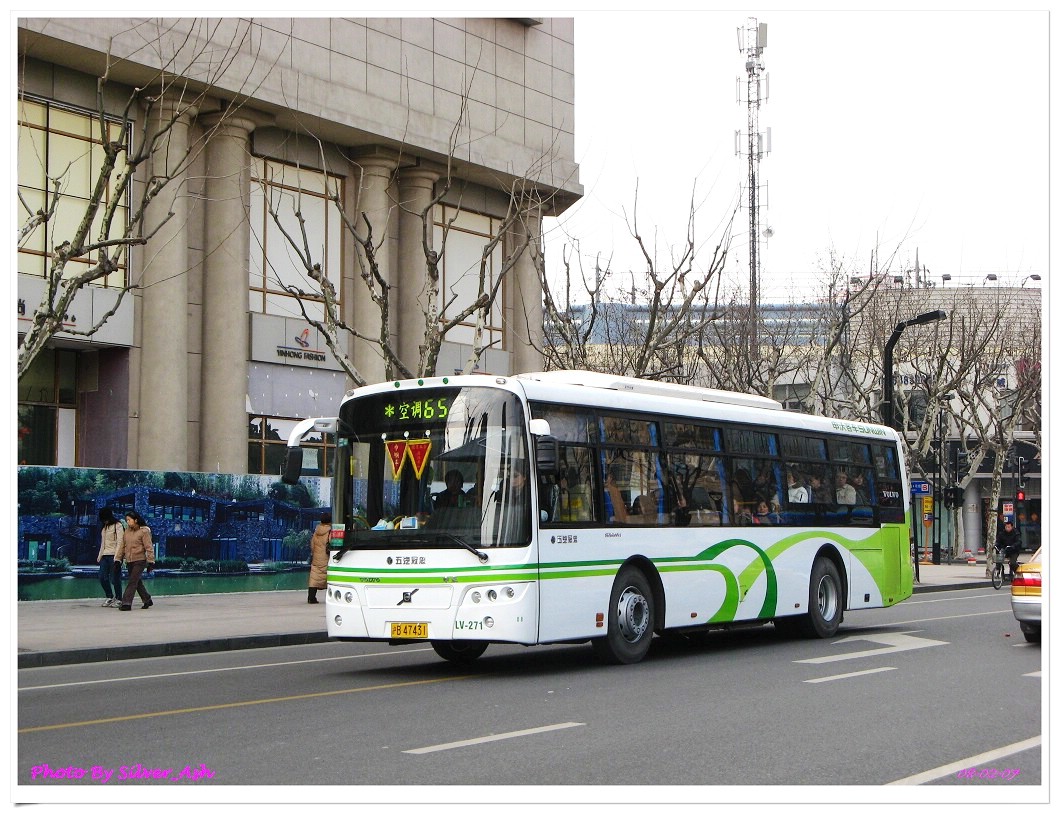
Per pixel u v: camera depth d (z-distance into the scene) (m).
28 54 25.27
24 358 15.78
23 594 23.20
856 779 7.94
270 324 29.64
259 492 27.52
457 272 34.75
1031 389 42.78
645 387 15.90
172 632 18.70
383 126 31.19
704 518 16.08
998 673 13.59
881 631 19.53
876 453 20.30
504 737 9.44
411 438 13.75
